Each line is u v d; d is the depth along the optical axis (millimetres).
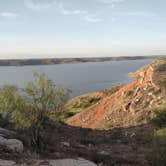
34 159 11672
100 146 19062
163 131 20938
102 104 47688
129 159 15156
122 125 34812
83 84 174625
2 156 11203
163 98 35719
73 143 17578
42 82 13773
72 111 58906
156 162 14820
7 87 13531
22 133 14906
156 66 46375
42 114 13805
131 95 42406
